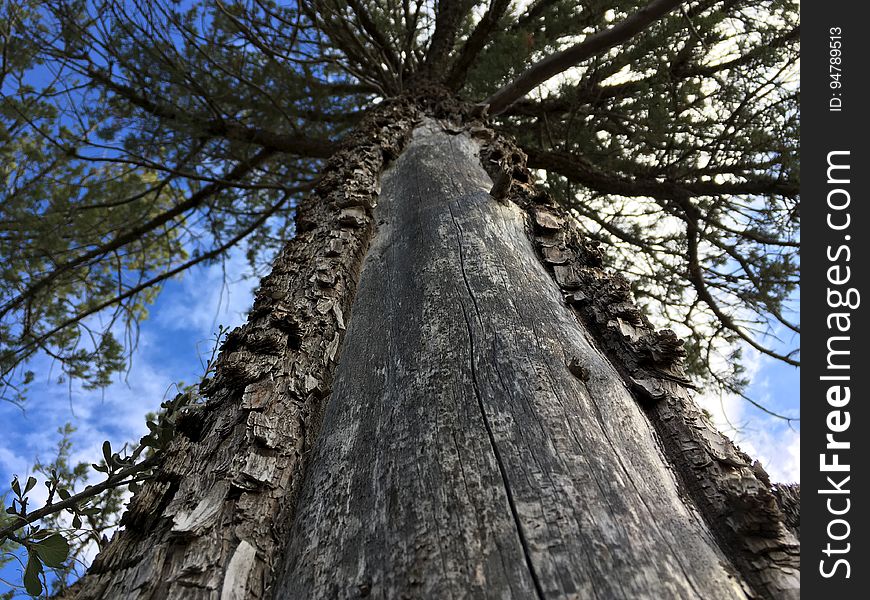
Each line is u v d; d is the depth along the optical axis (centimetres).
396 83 521
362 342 132
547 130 514
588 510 74
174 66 412
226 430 101
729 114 460
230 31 434
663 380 105
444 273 144
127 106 471
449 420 94
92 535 168
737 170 471
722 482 81
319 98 496
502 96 420
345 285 156
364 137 278
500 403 96
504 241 161
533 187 223
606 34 364
